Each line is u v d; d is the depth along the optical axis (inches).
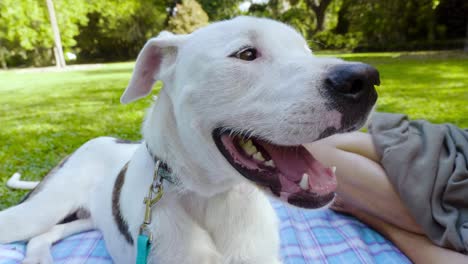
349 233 19.6
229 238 14.4
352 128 11.0
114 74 130.9
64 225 20.0
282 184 12.4
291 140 11.2
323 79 10.8
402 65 105.3
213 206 14.4
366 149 19.4
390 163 17.6
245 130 12.1
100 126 50.5
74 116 57.8
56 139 44.6
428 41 155.7
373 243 19.0
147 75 15.8
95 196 19.8
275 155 13.0
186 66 13.5
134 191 14.9
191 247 13.7
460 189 16.2
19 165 35.9
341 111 10.7
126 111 59.4
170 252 13.6
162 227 13.7
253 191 15.1
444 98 59.1
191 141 13.2
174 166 13.6
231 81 12.4
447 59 115.1
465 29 158.1
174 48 14.6
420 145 17.7
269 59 12.5
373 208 18.6
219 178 13.7
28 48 188.1
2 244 18.7
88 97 77.5
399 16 162.7
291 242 18.9
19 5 176.7
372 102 10.9
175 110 13.7
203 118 12.9
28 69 184.5
